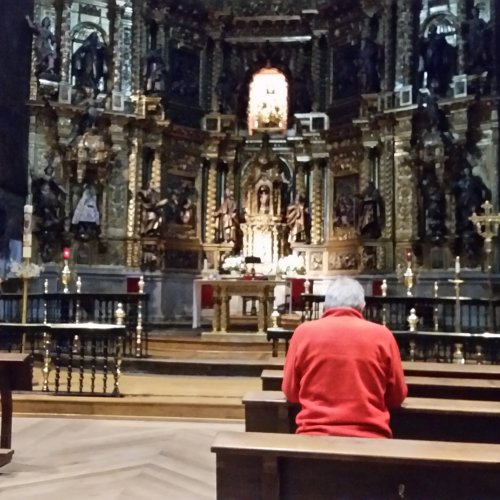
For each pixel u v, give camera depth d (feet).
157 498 19.97
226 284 55.93
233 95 82.02
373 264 71.10
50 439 28.09
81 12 72.79
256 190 79.20
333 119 79.05
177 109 78.38
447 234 65.51
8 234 62.85
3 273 61.00
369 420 14.87
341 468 12.43
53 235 67.87
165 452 25.90
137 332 49.16
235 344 52.70
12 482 21.43
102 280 70.33
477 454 12.05
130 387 39.24
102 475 22.41
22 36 67.31
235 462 12.81
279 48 82.28
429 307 53.26
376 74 73.56
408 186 69.46
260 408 18.97
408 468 12.25
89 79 72.18
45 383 36.42
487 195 63.87
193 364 45.14
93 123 69.97
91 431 29.86
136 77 74.59
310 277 76.23
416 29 70.64
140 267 72.54
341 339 15.49
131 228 72.74
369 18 74.74
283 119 82.38
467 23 66.33
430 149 65.31
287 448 12.32
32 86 68.74
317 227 77.97
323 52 80.53
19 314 53.42
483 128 64.90
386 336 15.84
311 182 79.46
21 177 66.18
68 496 19.92
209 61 82.17
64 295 48.55
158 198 73.61
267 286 55.57
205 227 79.41
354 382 15.10
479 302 49.67
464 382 21.77
